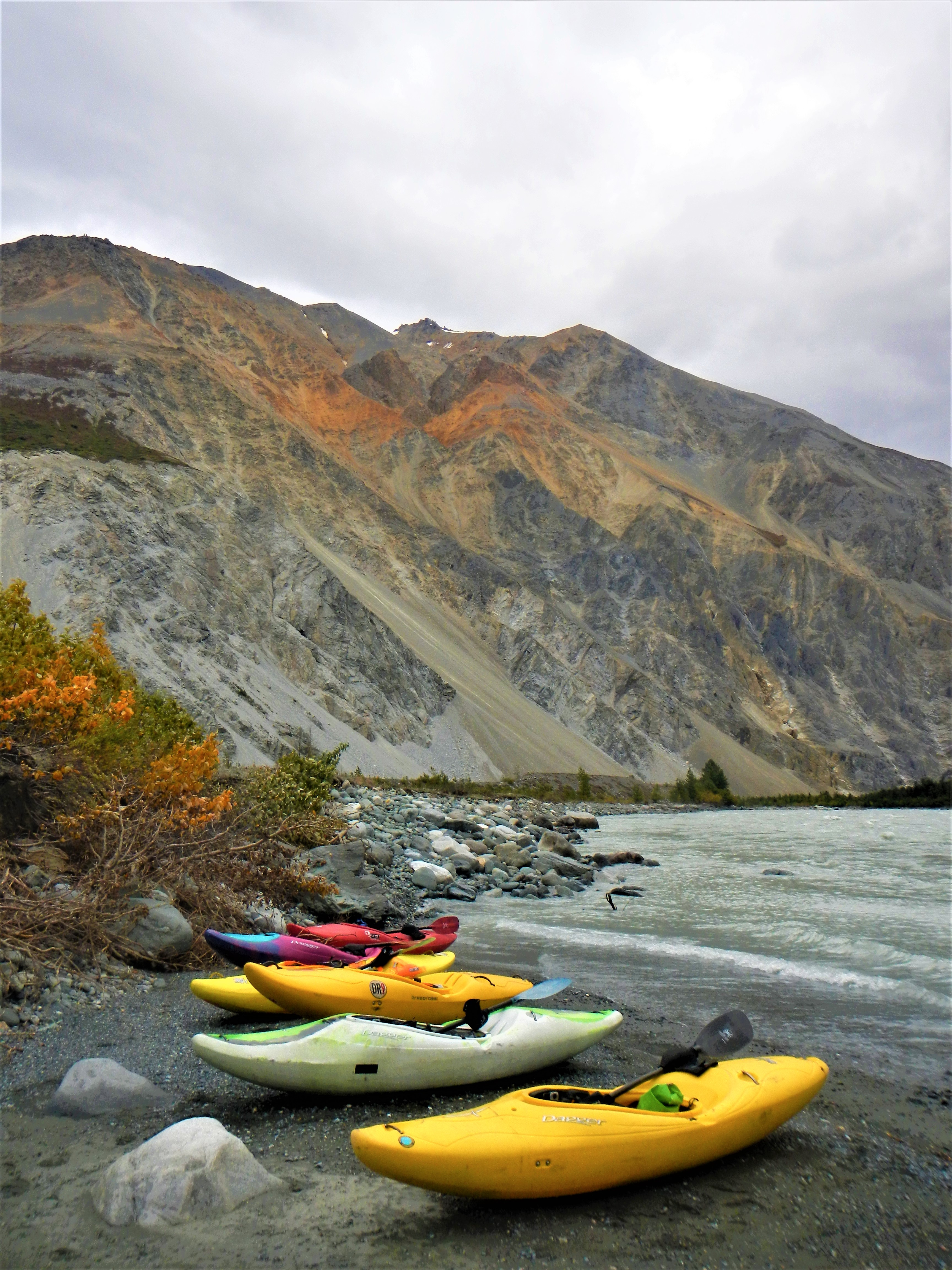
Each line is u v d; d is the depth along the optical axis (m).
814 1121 7.01
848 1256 4.98
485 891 20.58
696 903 18.83
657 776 130.50
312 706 83.12
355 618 105.69
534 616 156.75
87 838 11.93
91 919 10.16
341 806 26.89
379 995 8.80
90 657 18.23
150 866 11.97
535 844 28.94
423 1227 5.14
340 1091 6.93
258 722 68.69
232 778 20.98
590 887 21.78
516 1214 5.33
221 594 89.25
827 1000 10.77
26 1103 6.76
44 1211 5.18
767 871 24.33
